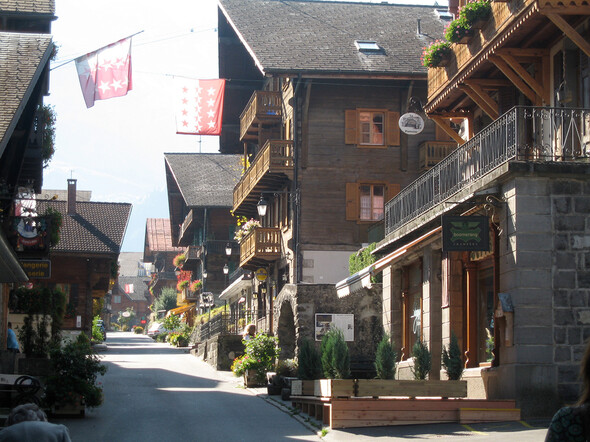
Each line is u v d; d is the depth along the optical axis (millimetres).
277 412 20391
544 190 16328
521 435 14164
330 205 36219
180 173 66312
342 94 36625
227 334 36250
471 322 19516
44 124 23969
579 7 16031
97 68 20969
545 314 16109
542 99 19047
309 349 21125
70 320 48062
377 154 36625
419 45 37875
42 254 22016
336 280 35938
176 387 27719
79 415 19094
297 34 38031
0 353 20719
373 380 16625
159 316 91875
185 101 27750
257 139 43375
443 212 18844
